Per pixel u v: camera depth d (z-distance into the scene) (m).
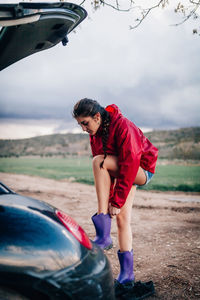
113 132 2.30
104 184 2.38
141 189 11.23
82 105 2.27
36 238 1.48
